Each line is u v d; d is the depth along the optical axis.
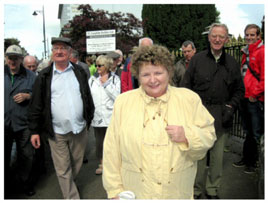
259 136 3.46
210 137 1.50
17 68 3.13
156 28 11.66
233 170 3.72
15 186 3.45
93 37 8.24
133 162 1.47
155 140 1.44
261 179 2.20
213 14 11.19
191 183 1.56
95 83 3.62
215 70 2.67
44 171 3.97
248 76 3.42
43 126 2.83
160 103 1.48
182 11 11.13
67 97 2.82
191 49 4.04
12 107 3.07
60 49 2.73
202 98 2.74
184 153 1.47
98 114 3.61
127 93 1.57
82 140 3.08
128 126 1.47
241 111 3.62
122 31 12.66
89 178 3.74
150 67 1.43
